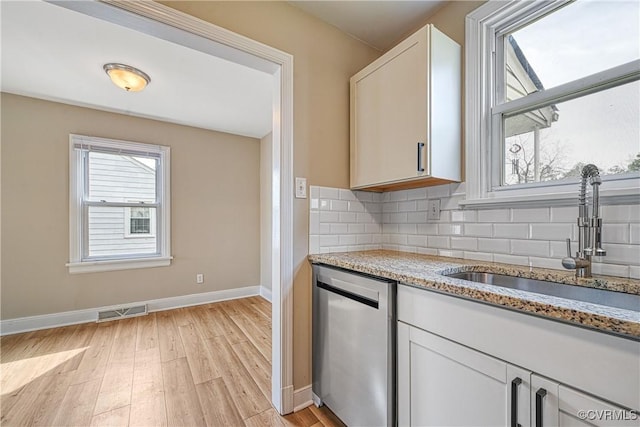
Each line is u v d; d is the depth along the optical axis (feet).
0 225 8.36
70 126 9.30
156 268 10.62
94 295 9.53
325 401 4.82
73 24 5.57
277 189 5.08
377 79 5.22
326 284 4.83
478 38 4.72
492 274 4.05
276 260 5.10
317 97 5.48
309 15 5.40
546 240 3.91
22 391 5.56
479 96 4.70
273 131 5.24
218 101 9.21
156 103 9.34
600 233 3.23
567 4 3.95
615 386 1.88
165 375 6.14
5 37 5.96
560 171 4.00
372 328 3.82
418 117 4.45
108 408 5.05
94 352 7.22
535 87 4.26
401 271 3.55
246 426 4.61
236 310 10.69
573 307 2.04
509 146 4.53
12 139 8.52
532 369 2.29
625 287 2.92
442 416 3.01
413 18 5.54
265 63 4.90
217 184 12.09
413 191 5.78
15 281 8.50
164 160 10.87
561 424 2.12
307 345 5.24
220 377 6.07
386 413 3.59
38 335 8.25
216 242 12.00
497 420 2.52
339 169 5.78
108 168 10.00
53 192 9.02
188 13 4.08
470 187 4.74
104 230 9.91
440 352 3.04
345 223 5.85
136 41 6.15
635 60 3.29
